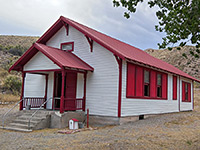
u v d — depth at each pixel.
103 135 8.69
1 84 25.81
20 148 6.81
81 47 13.51
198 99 29.80
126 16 6.41
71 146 6.93
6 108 18.12
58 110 12.24
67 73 13.02
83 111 12.39
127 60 11.74
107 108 11.79
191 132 9.35
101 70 12.34
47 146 7.00
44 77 14.44
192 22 5.30
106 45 11.78
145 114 13.66
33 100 13.30
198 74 50.50
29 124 10.28
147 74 14.14
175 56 65.56
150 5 6.25
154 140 7.67
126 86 11.92
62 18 14.13
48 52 11.67
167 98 16.86
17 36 68.56
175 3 5.91
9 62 36.00
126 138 7.99
